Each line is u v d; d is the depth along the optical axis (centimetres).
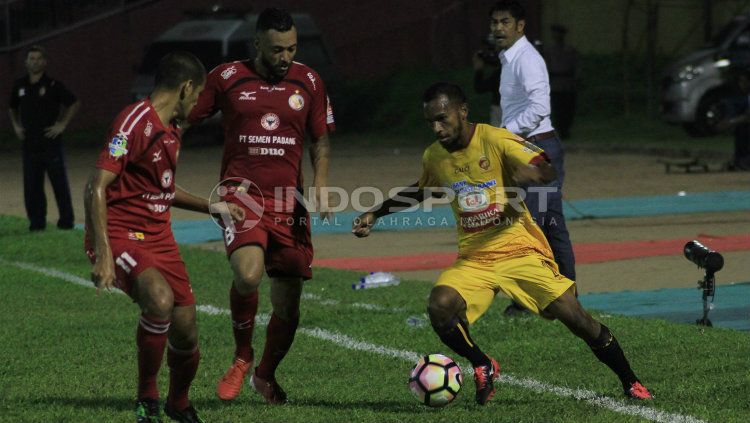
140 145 1906
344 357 2584
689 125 9325
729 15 11650
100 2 11494
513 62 2955
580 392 2211
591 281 3716
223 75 2222
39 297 3462
